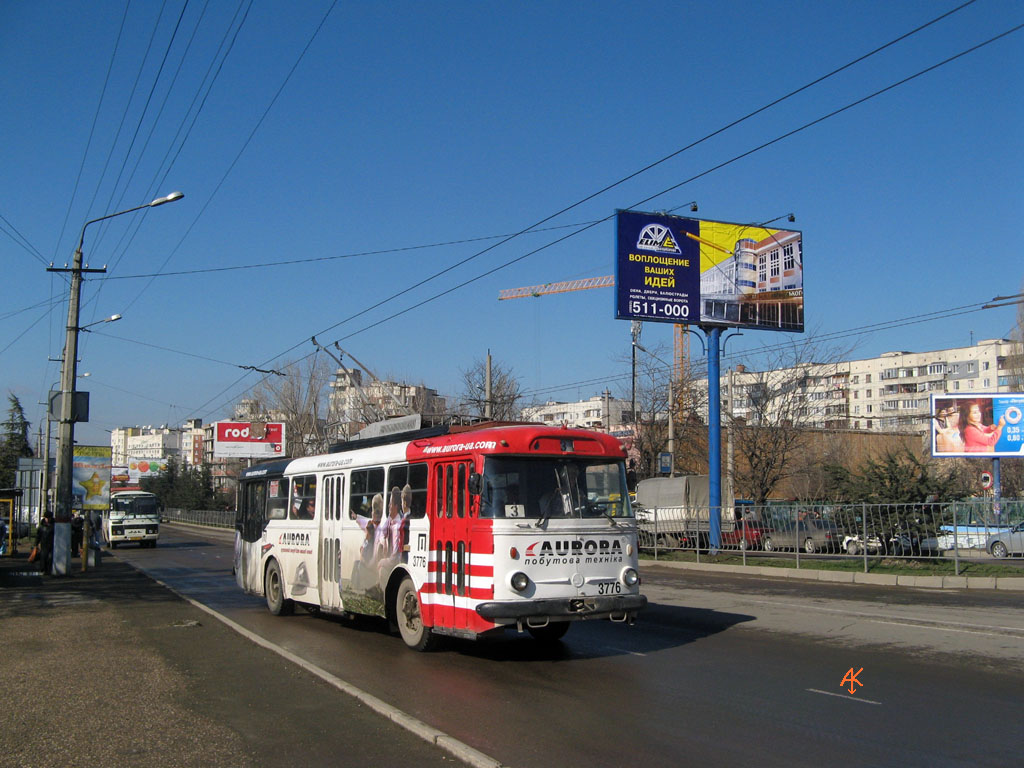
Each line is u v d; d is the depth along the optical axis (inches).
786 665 398.3
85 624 547.2
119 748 263.6
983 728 284.8
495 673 390.9
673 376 1758.1
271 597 636.1
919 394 3831.2
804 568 868.6
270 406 2506.2
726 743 271.3
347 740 272.4
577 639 487.5
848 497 876.6
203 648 450.3
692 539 1055.0
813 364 1482.5
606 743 272.4
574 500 416.2
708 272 1141.1
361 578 506.3
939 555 772.6
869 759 252.8
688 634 499.8
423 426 513.3
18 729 285.9
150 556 1444.4
